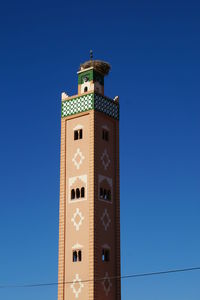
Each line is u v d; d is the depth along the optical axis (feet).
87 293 262.47
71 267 272.10
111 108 304.50
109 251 277.03
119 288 276.21
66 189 287.07
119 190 294.66
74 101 299.79
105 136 295.69
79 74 308.40
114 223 286.05
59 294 271.69
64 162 292.40
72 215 280.31
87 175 280.92
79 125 293.43
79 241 273.33
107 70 312.09
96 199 276.82
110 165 293.23
